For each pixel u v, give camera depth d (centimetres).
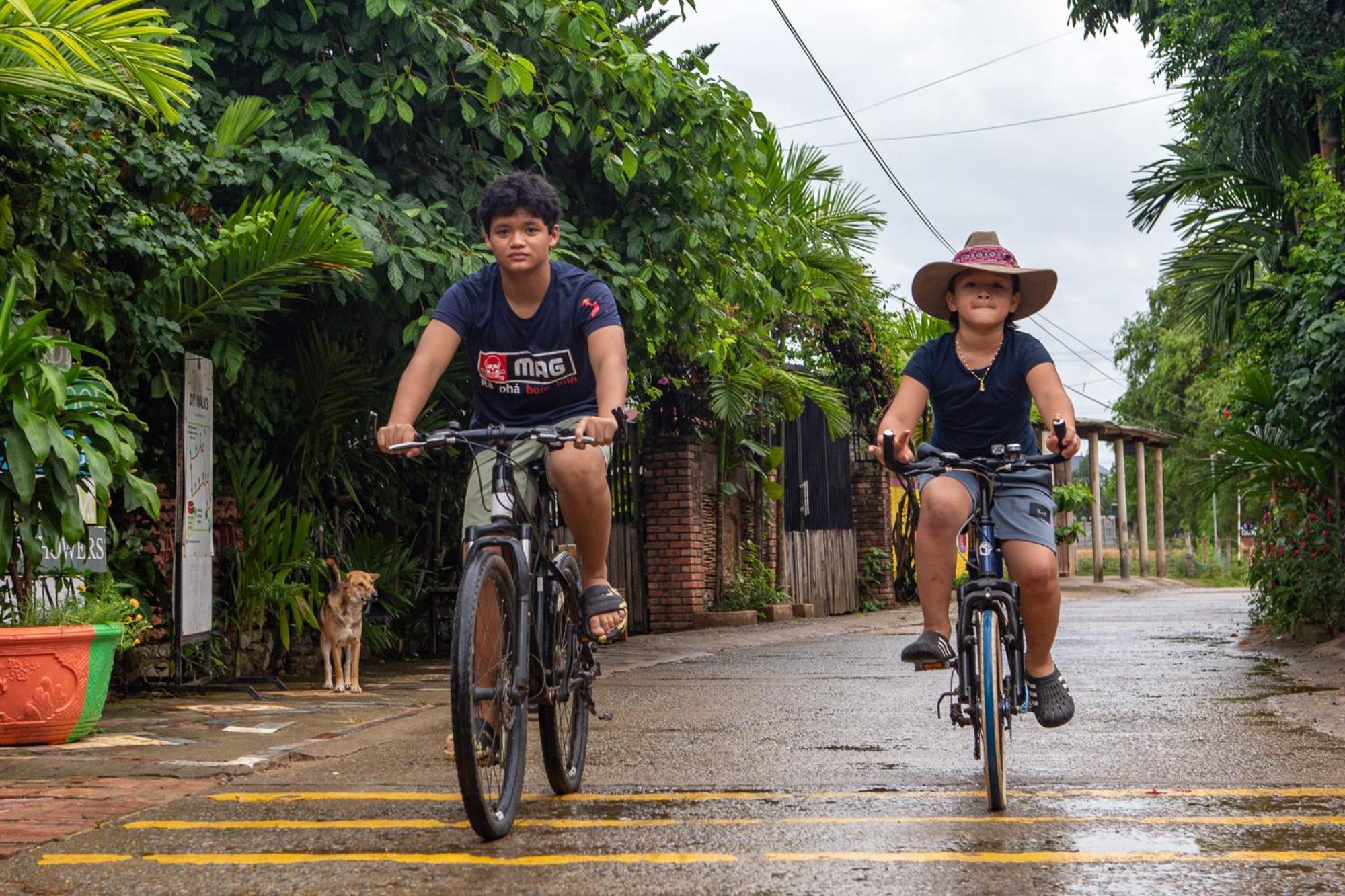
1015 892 313
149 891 322
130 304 739
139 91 721
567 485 405
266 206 805
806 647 1212
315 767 521
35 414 562
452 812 418
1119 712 677
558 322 420
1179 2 1137
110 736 592
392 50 878
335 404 960
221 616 894
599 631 426
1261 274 1407
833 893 315
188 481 790
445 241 887
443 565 1202
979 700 431
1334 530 1066
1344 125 1087
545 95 930
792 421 1736
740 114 1014
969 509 447
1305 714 655
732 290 1034
